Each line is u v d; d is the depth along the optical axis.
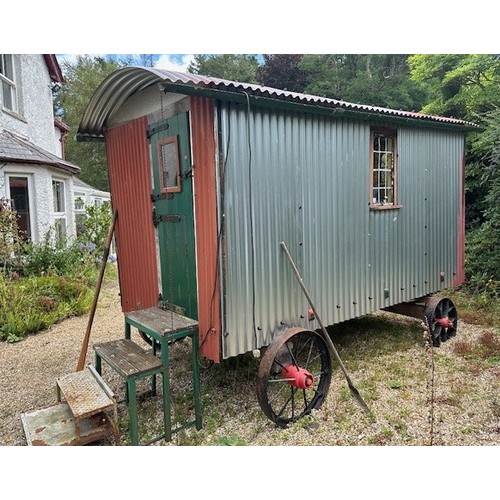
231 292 3.18
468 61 7.58
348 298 4.25
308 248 3.76
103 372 4.39
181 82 2.64
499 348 4.57
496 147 6.27
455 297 6.72
